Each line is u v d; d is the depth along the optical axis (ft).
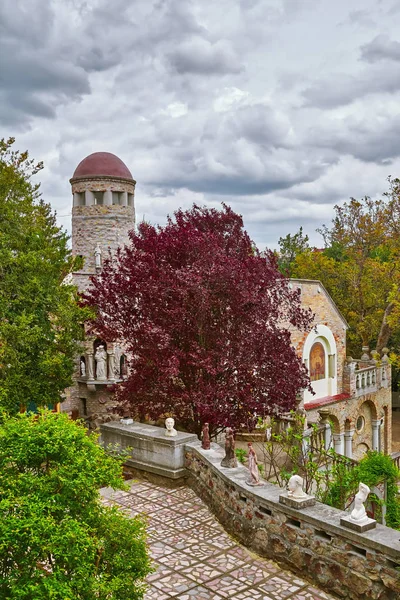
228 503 38.11
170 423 48.21
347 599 28.91
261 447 63.87
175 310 48.85
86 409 92.84
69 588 18.75
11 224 68.95
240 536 36.14
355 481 42.16
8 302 63.52
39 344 65.46
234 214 60.59
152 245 53.06
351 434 90.27
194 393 48.75
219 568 32.78
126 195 98.84
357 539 28.32
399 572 26.50
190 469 46.50
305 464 43.68
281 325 77.10
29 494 20.38
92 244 96.63
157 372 50.31
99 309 60.54
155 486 47.03
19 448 21.25
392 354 100.42
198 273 49.47
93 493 22.12
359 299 128.57
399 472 45.80
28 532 19.10
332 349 87.56
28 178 87.20
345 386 89.97
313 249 187.32
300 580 31.30
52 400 67.36
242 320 51.75
